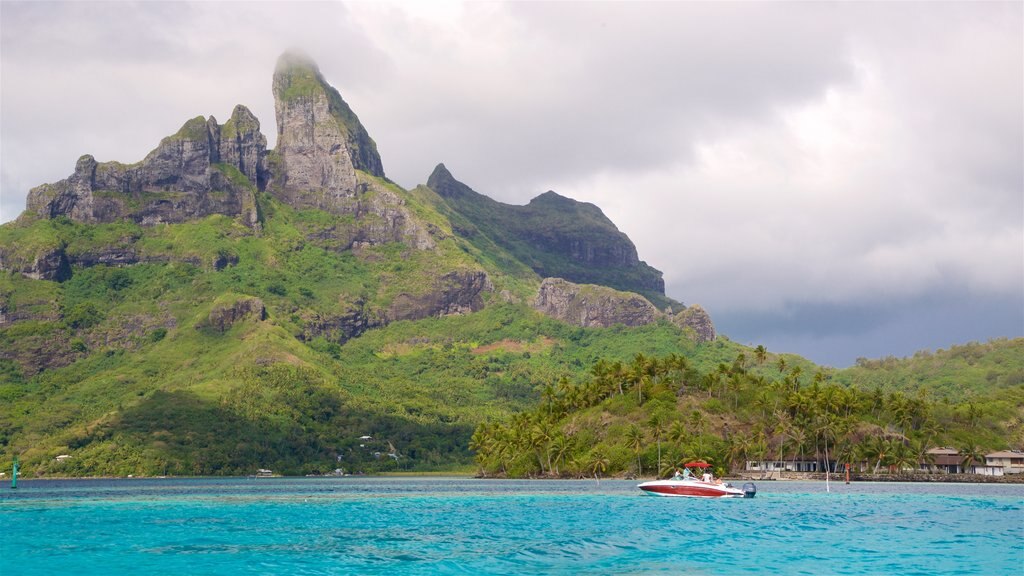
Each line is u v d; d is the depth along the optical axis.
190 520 124.81
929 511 134.88
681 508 142.75
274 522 121.25
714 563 81.12
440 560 83.44
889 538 99.00
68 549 91.81
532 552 88.19
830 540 97.06
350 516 130.75
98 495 197.50
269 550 90.69
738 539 97.81
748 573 75.75
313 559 84.31
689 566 79.56
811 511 135.00
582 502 159.00
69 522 121.88
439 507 149.38
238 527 114.06
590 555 86.00
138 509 147.75
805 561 82.31
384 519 124.94
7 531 109.44
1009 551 88.81
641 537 100.25
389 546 93.19
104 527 114.38
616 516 127.25
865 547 91.50
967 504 150.62
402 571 77.50
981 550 89.44
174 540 99.38
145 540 99.38
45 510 145.75
